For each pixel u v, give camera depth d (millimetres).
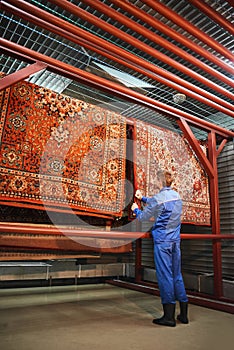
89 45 2615
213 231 3979
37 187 2727
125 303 3660
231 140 4598
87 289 4645
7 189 2551
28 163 2717
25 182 2666
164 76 2770
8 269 4355
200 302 3664
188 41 2314
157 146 3773
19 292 4227
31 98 2869
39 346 2074
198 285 4199
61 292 4316
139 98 3475
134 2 2666
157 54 2480
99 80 3145
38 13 2176
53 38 3145
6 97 2717
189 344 2221
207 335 2451
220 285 3742
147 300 3863
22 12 2324
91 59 3512
